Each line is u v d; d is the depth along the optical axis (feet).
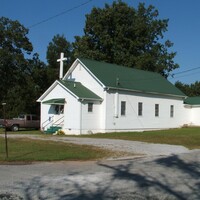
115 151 69.00
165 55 202.90
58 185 37.24
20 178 41.19
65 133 118.62
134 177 42.68
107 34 194.18
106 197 32.12
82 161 57.41
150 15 205.98
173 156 65.00
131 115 130.21
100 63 134.10
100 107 122.01
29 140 88.22
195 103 160.76
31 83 187.73
